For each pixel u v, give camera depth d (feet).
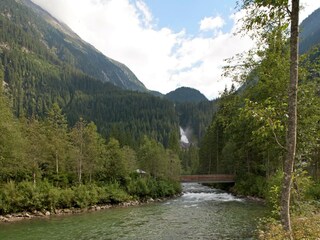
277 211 49.55
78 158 182.70
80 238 83.82
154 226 101.50
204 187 313.12
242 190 210.38
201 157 364.58
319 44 52.11
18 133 144.46
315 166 123.24
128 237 84.74
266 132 34.60
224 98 60.13
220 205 154.71
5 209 122.72
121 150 215.92
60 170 184.75
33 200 133.08
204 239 79.61
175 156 258.57
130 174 222.89
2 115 136.56
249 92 55.36
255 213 121.19
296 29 30.83
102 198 165.99
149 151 243.81
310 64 52.65
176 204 169.78
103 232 92.12
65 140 191.93
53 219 119.96
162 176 238.89
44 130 185.37
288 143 31.48
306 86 49.98
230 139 236.43
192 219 113.80
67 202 145.28
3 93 147.74
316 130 49.98
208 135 320.50
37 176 159.53
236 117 56.80
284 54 50.98
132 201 182.91
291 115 31.32
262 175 209.36
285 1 30.04
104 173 205.36
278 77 50.26
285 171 31.68
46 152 170.40
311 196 79.71
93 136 194.80
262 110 33.45
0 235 88.38
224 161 266.36
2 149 134.92
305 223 40.01
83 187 164.66
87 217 125.18
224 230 89.81
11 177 154.10
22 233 91.15
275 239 32.07
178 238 82.17
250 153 215.92
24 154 146.61
